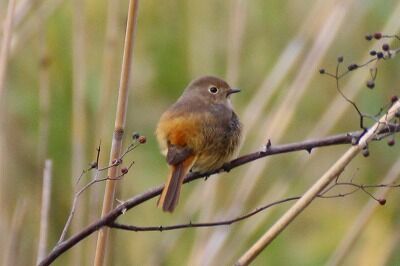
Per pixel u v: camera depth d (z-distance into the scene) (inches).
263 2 479.5
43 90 426.9
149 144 465.4
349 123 469.4
